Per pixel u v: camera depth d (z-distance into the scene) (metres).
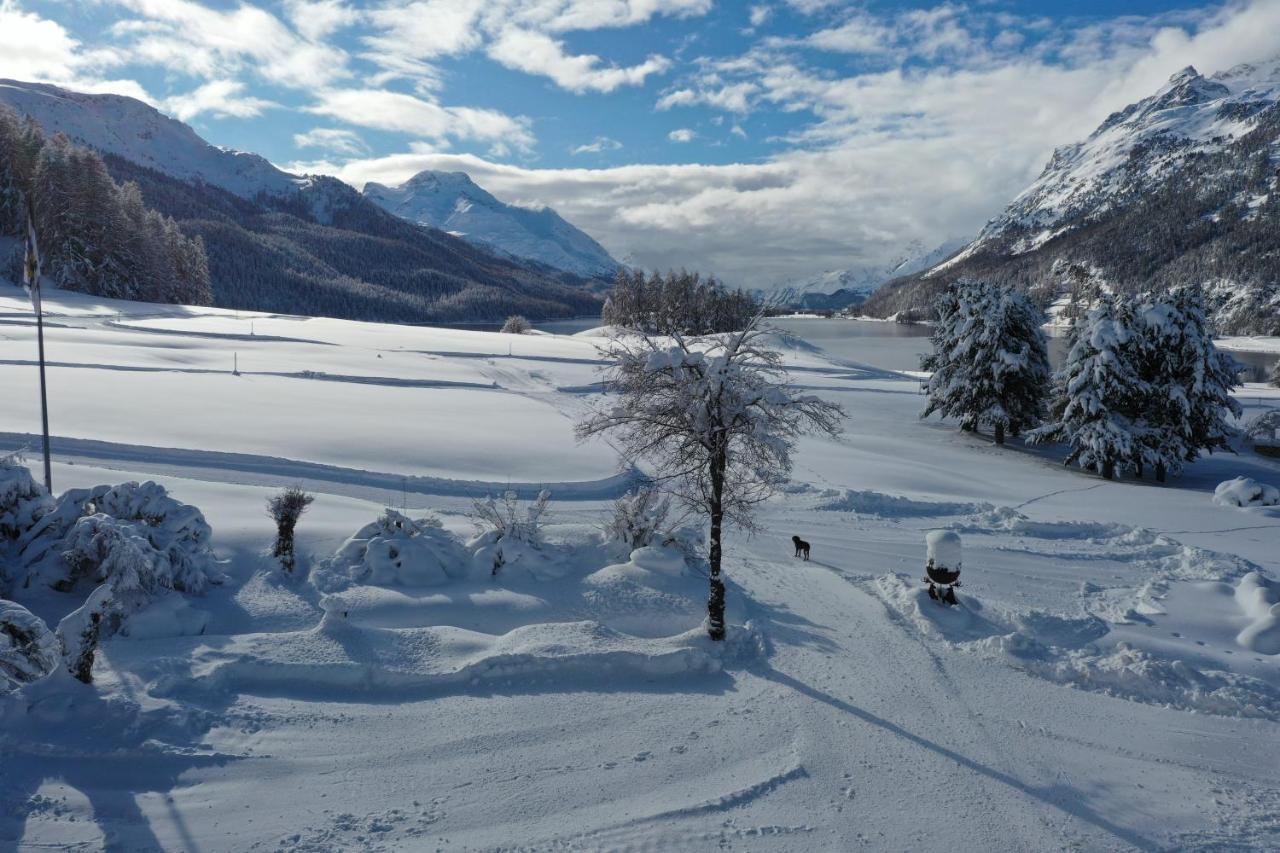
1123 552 24.86
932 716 13.52
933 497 30.88
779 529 25.53
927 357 55.09
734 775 11.45
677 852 9.73
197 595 15.60
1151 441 40.06
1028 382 47.78
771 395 15.70
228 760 10.98
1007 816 10.87
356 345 73.06
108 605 12.41
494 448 32.72
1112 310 41.72
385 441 32.09
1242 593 19.61
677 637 15.77
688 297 118.69
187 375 47.44
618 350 17.05
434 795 10.65
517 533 19.25
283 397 41.75
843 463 36.84
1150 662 15.42
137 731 11.17
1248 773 12.36
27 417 30.92
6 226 99.94
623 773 11.37
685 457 16.11
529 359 70.00
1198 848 10.42
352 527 19.62
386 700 13.07
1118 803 11.34
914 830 10.44
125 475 23.02
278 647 13.77
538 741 12.12
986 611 18.20
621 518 20.44
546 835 9.94
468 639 14.98
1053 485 37.91
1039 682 15.09
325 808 10.23
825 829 10.35
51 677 11.82
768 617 17.58
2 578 15.07
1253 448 52.50
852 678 14.76
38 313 17.75
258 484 25.34
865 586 20.16
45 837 9.27
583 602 17.56
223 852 9.29
